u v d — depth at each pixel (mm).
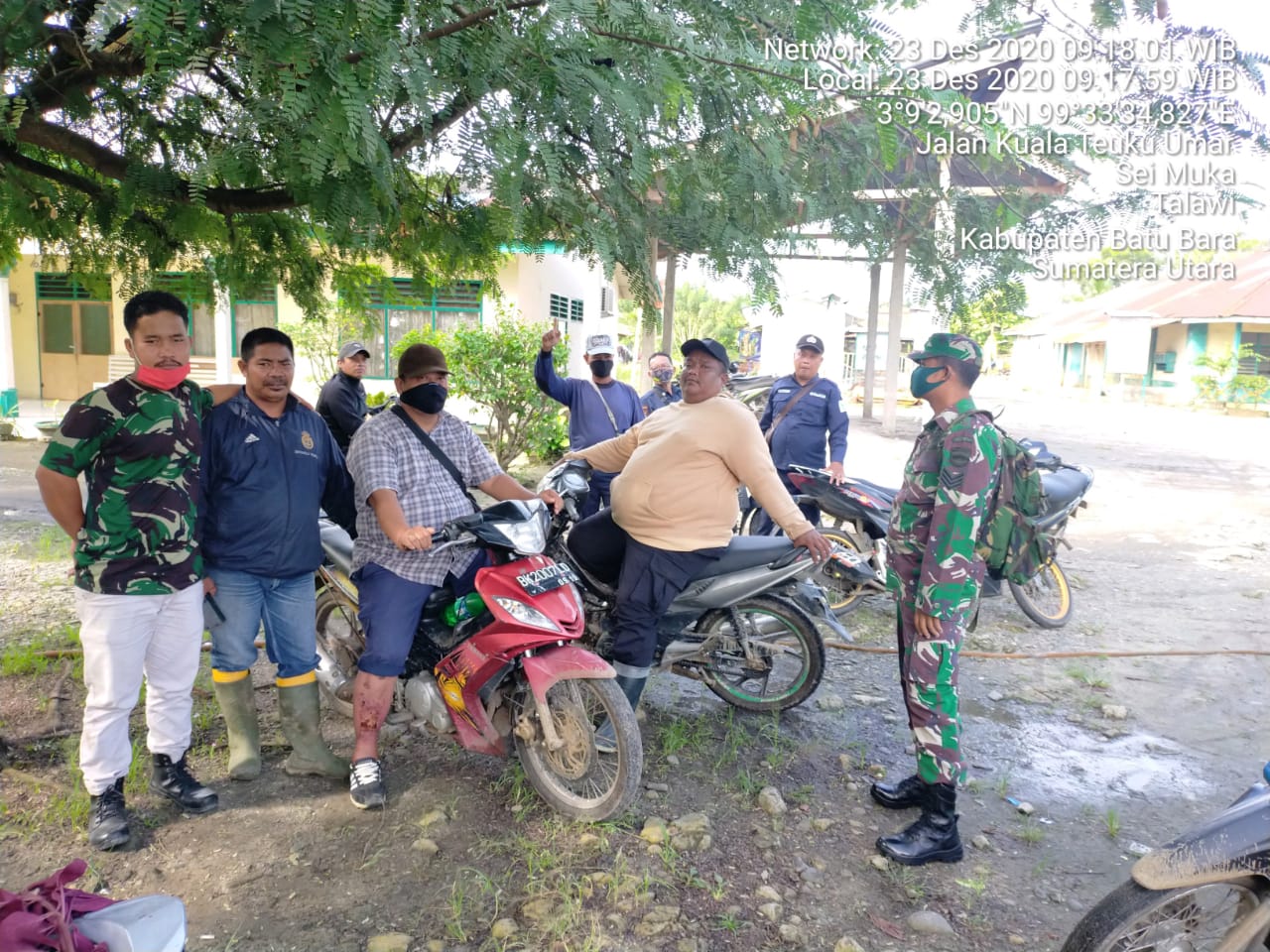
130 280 4371
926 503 3227
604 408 6410
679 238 2889
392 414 3598
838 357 25938
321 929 2717
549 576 3387
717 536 3826
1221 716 4531
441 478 3596
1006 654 5355
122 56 2416
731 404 3770
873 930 2783
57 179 3621
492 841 3191
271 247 4156
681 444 3721
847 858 3174
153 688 3248
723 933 2748
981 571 3229
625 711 3223
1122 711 4516
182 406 3074
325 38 1794
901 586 3297
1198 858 2119
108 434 2914
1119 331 30719
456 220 3350
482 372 10797
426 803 3455
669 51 2189
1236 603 6551
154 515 3008
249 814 3348
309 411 3629
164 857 3062
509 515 3432
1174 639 5734
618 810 3232
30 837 3113
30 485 9953
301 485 3482
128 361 16953
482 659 3373
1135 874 2170
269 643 3615
